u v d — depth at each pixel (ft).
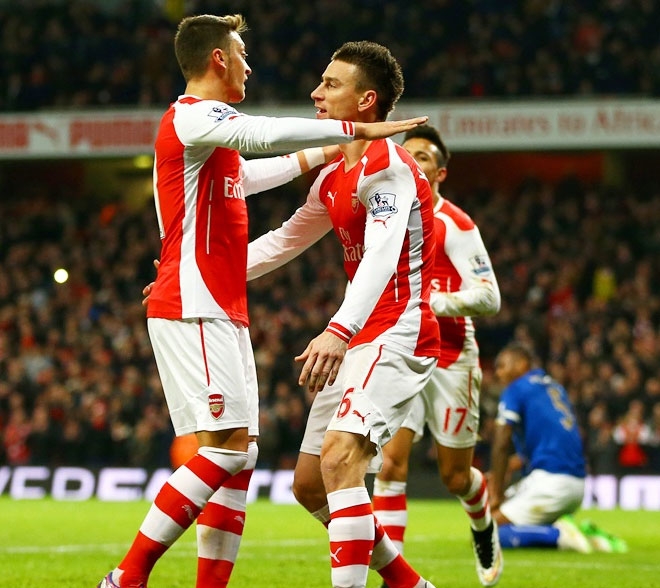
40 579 59.82
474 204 237.04
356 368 41.57
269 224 240.53
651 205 230.07
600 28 238.68
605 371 165.58
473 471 58.75
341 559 39.88
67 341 203.00
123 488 163.43
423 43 242.58
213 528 43.78
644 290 199.93
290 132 39.73
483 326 191.72
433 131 59.88
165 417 169.89
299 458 45.65
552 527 81.20
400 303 42.27
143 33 253.24
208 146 41.81
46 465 170.81
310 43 243.81
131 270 224.74
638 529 106.22
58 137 239.30
